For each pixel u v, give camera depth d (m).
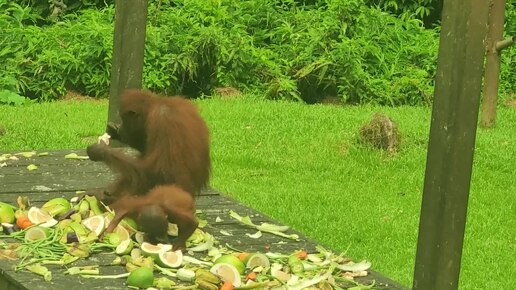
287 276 6.00
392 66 16.44
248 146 12.34
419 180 11.18
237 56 15.88
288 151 12.14
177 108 6.89
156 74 15.62
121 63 8.66
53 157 8.96
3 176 8.16
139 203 6.53
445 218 4.91
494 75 13.77
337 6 17.03
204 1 16.83
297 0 18.52
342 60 15.89
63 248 6.27
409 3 18.75
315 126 13.39
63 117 13.52
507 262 8.55
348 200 10.25
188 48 15.76
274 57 16.52
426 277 5.03
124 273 5.89
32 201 7.43
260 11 17.34
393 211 9.94
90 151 6.98
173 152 6.73
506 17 17.81
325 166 11.56
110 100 8.78
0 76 15.19
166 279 5.77
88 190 7.40
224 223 7.24
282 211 9.66
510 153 12.35
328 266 6.25
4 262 5.95
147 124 6.88
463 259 8.59
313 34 16.53
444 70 4.81
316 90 16.22
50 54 15.40
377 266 8.24
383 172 11.46
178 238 6.46
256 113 13.98
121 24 8.63
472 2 4.68
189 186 6.84
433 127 4.91
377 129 12.27
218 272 5.90
